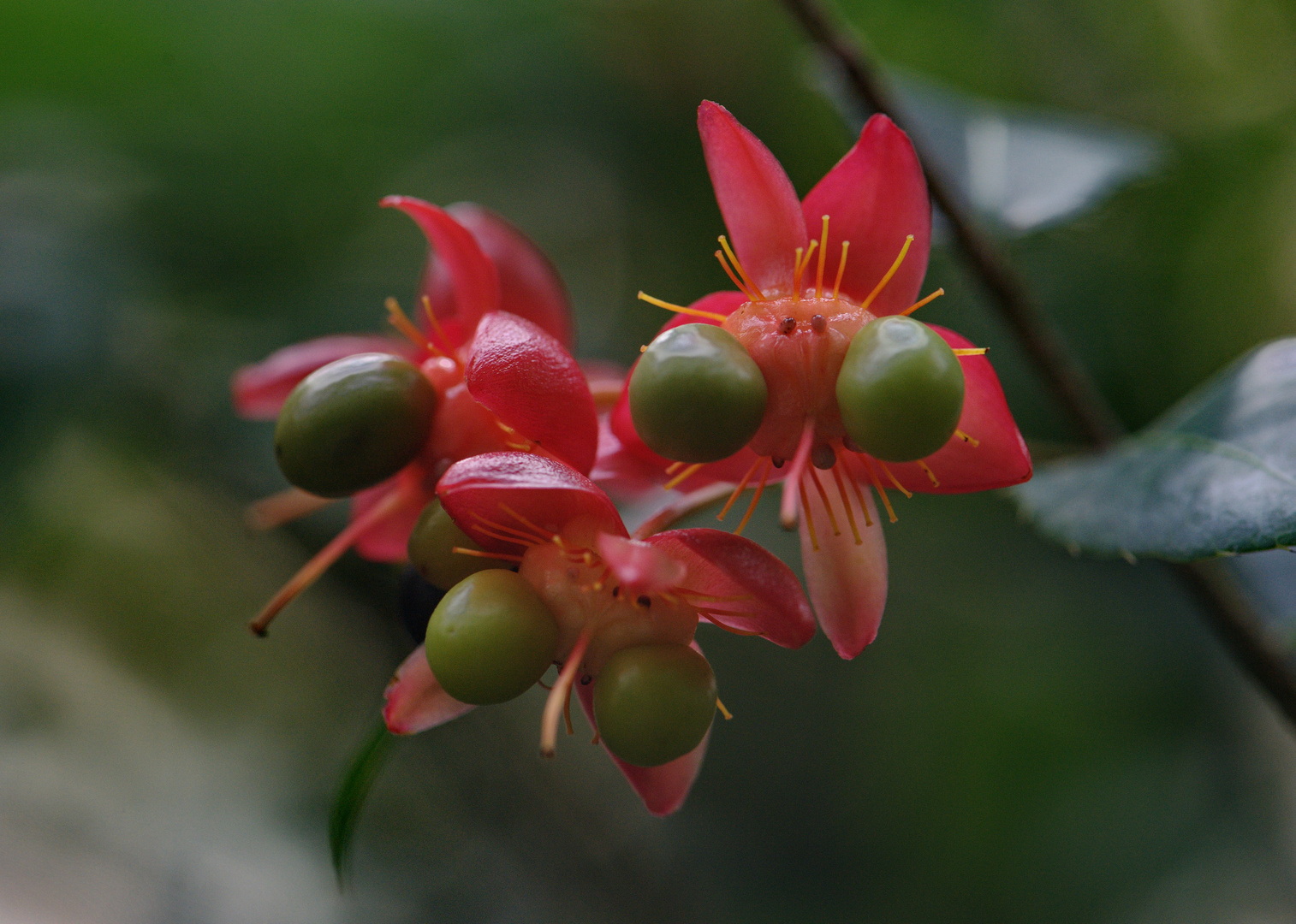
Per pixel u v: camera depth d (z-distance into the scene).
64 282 0.28
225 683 0.42
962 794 0.41
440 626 0.21
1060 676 0.40
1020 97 0.37
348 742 0.42
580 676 0.21
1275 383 0.22
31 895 0.36
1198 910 0.38
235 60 0.33
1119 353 0.35
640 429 0.21
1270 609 0.24
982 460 0.21
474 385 0.21
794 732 0.41
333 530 0.30
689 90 0.38
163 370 0.30
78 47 0.31
